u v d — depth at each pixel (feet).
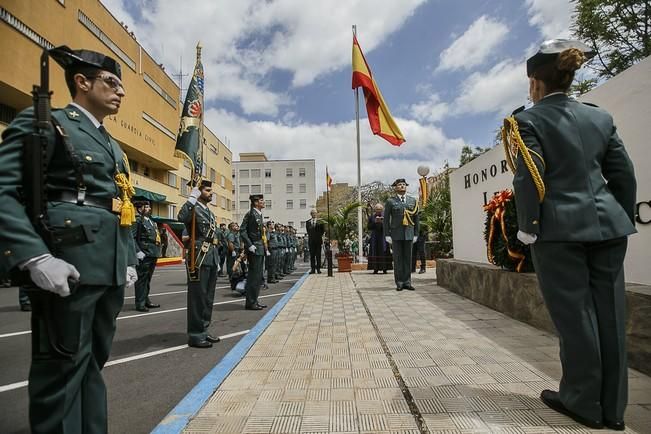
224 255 46.39
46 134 6.10
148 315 24.03
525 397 9.16
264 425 8.21
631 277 13.35
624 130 13.69
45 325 6.04
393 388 9.98
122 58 84.02
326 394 9.75
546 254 7.94
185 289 38.22
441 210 51.70
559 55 8.20
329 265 41.70
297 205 247.91
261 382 10.66
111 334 7.38
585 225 7.48
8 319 22.66
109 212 6.86
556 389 9.53
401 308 20.88
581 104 8.33
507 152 8.86
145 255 25.52
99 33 75.51
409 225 27.66
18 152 5.84
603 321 7.57
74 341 6.17
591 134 7.93
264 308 24.98
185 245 16.35
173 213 122.01
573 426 7.72
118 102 7.41
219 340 16.97
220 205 178.29
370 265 45.47
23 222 5.55
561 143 7.91
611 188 8.27
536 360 11.75
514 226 16.92
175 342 16.93
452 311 19.48
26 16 55.72
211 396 9.77
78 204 6.44
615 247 7.68
